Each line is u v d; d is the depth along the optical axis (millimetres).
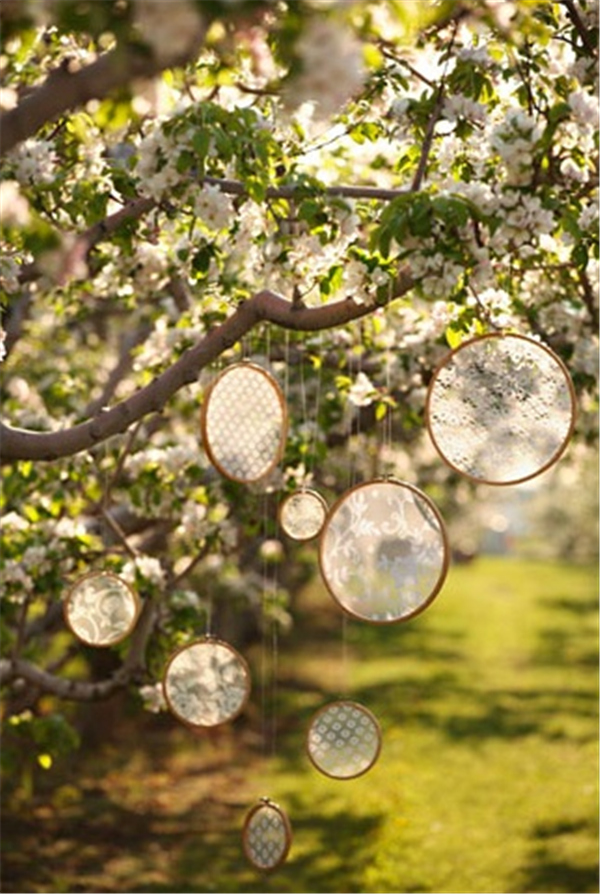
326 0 2930
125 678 7473
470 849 10180
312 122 4910
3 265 4562
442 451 4508
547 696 16469
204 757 13281
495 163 4637
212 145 4281
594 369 6887
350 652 19688
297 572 16734
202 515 7270
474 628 22781
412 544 4676
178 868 9781
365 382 6695
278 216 4883
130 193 4750
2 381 8641
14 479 7113
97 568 7270
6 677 7441
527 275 6395
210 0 2729
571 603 26844
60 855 9938
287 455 7086
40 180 4559
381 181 6629
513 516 43375
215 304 6504
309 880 9539
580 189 4570
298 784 12312
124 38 2857
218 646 5703
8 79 4828
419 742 13914
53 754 7848
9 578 6961
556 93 4633
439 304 5559
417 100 4688
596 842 10273
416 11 3238
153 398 5047
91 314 9055
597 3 4695
